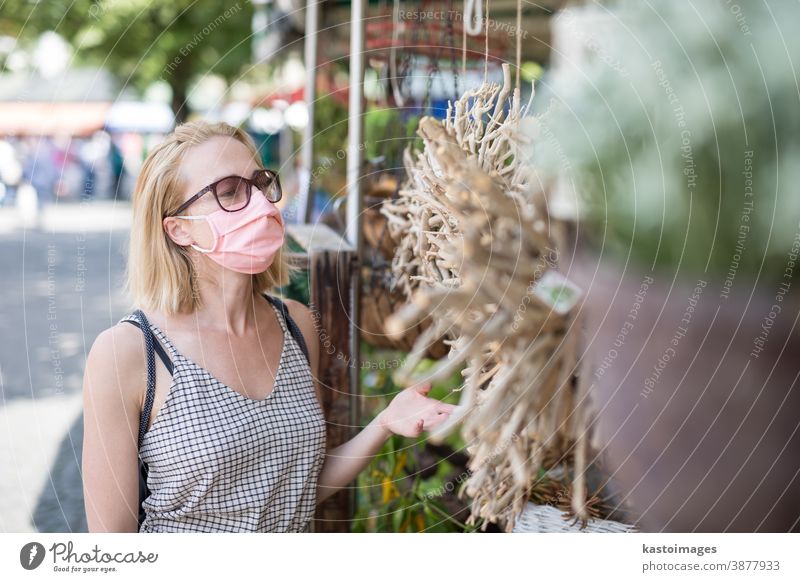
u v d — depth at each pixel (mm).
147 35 6188
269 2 3729
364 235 1861
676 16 642
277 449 1360
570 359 1021
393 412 1504
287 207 2580
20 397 3723
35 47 5938
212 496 1327
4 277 6527
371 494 1803
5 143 9445
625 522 1223
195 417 1303
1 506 2562
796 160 605
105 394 1292
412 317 1036
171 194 1317
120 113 8312
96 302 5691
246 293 1401
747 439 594
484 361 1126
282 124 3760
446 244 1290
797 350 581
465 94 1462
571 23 772
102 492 1303
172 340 1336
